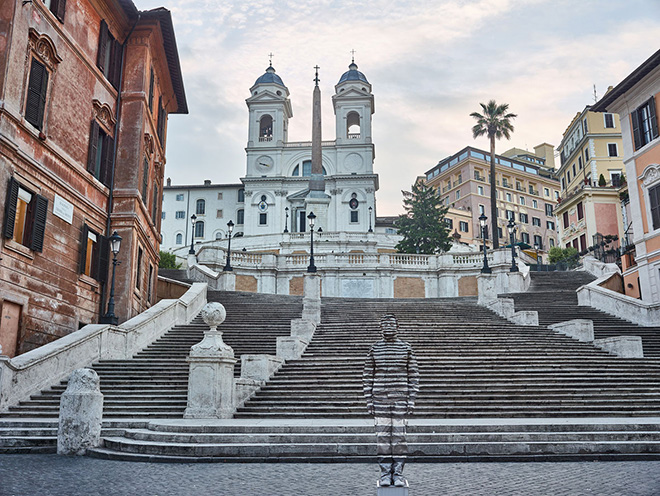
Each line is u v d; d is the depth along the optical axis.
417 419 13.23
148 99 25.84
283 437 10.53
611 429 10.71
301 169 91.62
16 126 16.80
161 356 19.14
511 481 7.89
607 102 33.03
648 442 10.03
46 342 18.31
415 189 70.69
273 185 89.06
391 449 6.42
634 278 32.50
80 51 20.98
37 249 17.80
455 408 14.02
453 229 90.25
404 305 26.11
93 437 10.74
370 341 20.11
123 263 22.94
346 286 41.94
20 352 16.88
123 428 12.09
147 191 26.69
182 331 22.53
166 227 94.06
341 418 13.74
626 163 32.19
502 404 14.36
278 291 41.97
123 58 24.95
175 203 94.75
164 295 32.44
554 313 25.55
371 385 6.64
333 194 88.44
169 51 27.75
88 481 8.02
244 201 91.25
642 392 15.15
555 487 7.46
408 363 6.73
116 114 24.25
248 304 26.27
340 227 86.81
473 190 94.31
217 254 41.91
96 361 17.66
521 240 97.19
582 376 16.22
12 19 16.61
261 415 13.86
